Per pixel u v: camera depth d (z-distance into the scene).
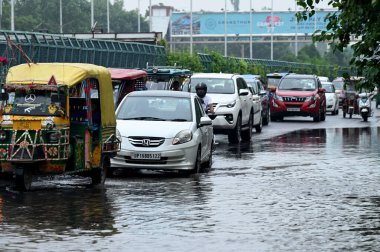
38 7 152.12
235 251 13.29
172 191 19.94
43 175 20.47
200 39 191.12
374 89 19.48
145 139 23.16
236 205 17.83
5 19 132.38
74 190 20.09
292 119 57.66
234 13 186.75
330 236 14.49
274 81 65.88
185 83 36.81
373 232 14.89
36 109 19.94
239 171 24.36
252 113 37.97
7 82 20.28
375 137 38.94
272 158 28.38
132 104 24.48
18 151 19.61
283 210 17.22
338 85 82.81
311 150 31.66
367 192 19.94
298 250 13.38
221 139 37.72
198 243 13.88
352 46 19.16
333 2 19.53
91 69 20.95
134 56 65.56
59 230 14.91
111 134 21.89
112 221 15.81
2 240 14.04
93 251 13.25
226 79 36.19
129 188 20.48
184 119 24.08
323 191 20.06
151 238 14.26
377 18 18.66
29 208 17.25
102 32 79.56
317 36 19.70
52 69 20.45
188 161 23.33
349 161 27.42
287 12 183.12
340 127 47.88
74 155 20.25
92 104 21.28
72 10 154.00
